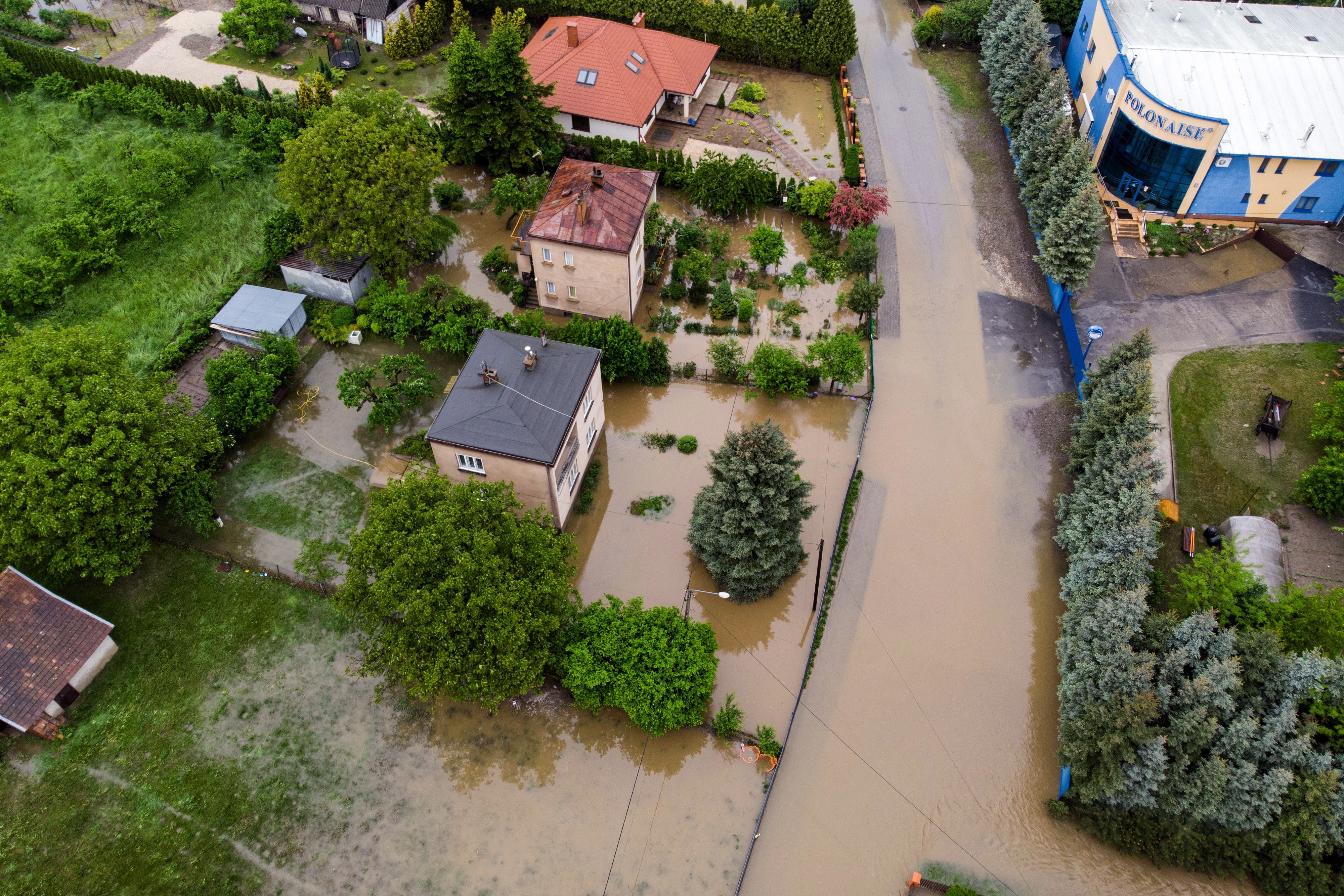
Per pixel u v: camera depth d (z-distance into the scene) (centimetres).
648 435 5584
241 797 4047
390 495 4156
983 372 5956
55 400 4394
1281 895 3816
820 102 8212
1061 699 4250
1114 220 6738
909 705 4444
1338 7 8238
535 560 4116
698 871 3888
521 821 4009
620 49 7494
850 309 6075
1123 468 4684
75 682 4312
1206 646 4059
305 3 8456
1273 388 5628
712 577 4894
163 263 6350
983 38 8419
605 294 6041
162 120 7362
